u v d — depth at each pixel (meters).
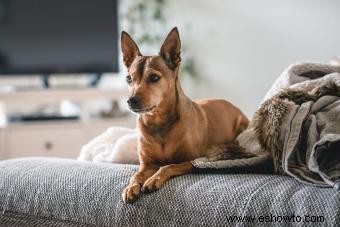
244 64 4.00
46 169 1.40
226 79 4.13
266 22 3.85
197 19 4.25
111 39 3.75
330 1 3.50
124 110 3.92
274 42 3.82
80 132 3.52
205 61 4.26
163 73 1.63
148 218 1.17
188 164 1.45
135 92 1.60
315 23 3.59
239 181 1.20
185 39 4.33
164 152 1.63
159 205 1.18
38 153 3.45
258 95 3.94
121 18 4.27
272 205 1.07
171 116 1.63
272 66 3.84
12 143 3.39
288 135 1.34
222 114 2.04
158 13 4.29
